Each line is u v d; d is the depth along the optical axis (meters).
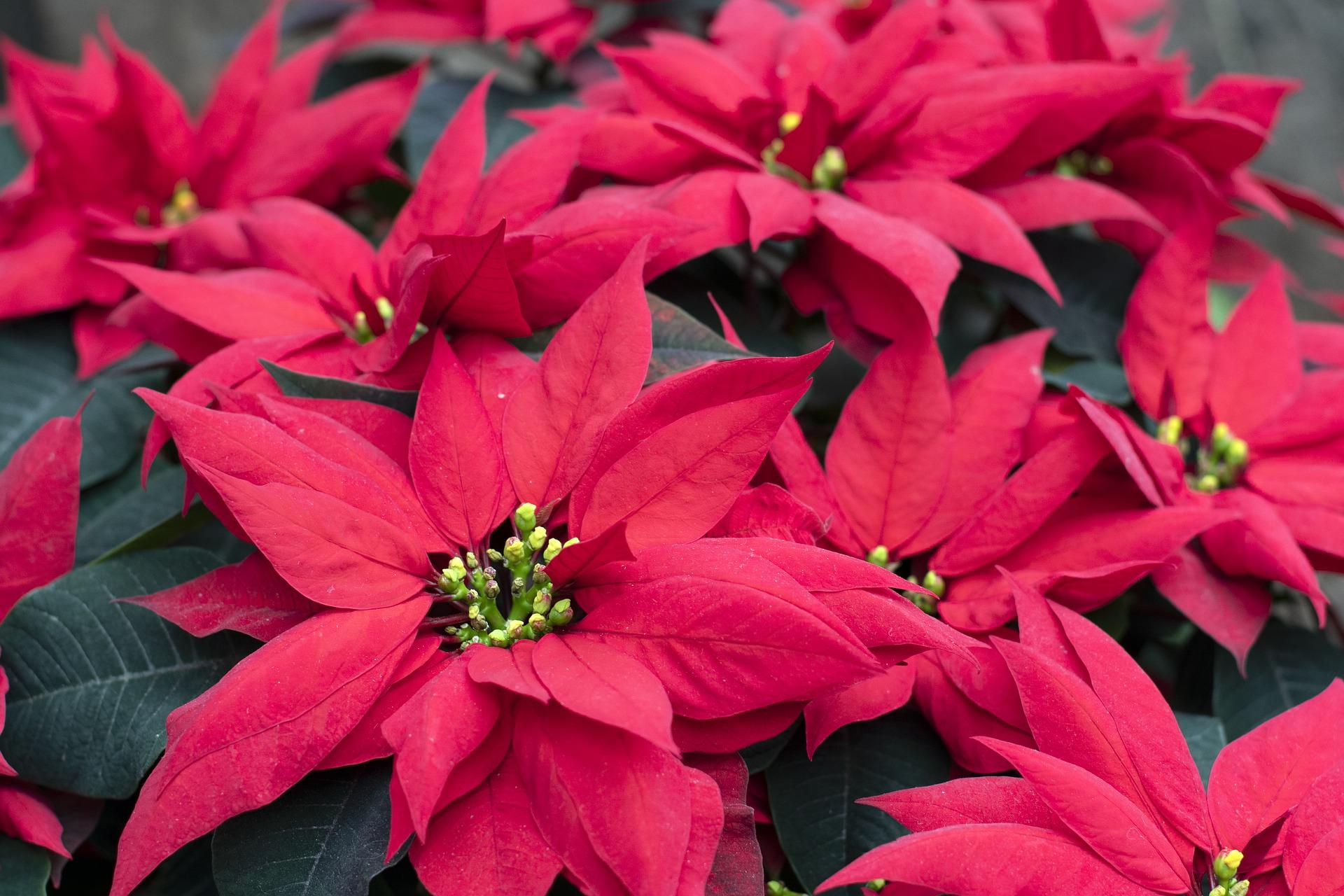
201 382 0.73
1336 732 0.69
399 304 0.71
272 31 0.92
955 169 0.82
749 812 0.65
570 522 0.69
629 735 0.63
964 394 0.77
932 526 0.76
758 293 0.92
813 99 0.79
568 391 0.70
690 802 0.62
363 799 0.66
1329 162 1.74
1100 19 0.99
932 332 0.75
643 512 0.68
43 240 0.87
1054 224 0.82
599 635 0.66
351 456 0.69
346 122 0.90
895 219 0.78
